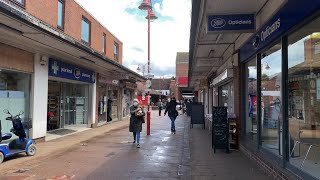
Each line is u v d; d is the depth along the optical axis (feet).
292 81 20.65
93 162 29.30
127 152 34.78
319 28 17.12
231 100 44.52
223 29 25.77
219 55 47.34
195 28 31.94
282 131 21.40
